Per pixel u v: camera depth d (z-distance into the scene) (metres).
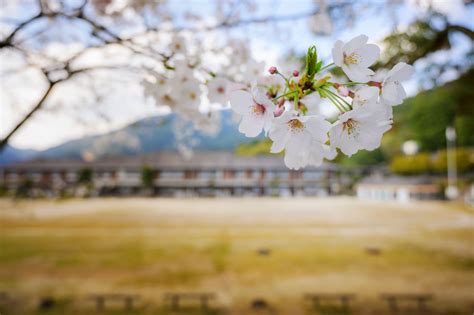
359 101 0.73
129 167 57.47
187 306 7.77
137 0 2.97
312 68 0.75
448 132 26.53
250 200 48.06
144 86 1.74
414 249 13.59
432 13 3.94
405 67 0.71
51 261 12.33
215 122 1.93
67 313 7.41
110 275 10.50
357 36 0.72
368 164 56.09
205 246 15.02
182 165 58.38
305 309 7.48
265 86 1.02
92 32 1.88
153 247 14.86
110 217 27.69
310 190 56.72
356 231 18.98
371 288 8.86
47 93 2.01
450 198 36.88
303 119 0.69
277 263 11.77
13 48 2.33
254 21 2.56
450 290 8.35
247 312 7.39
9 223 22.28
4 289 9.11
